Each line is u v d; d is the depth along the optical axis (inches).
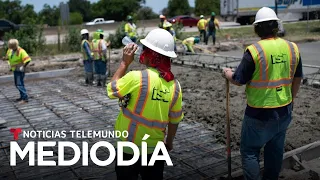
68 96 343.6
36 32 669.9
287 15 1224.2
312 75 382.0
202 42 736.3
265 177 142.9
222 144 212.1
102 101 320.8
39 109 299.9
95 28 1315.2
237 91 333.4
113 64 506.6
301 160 181.2
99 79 382.0
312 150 188.5
